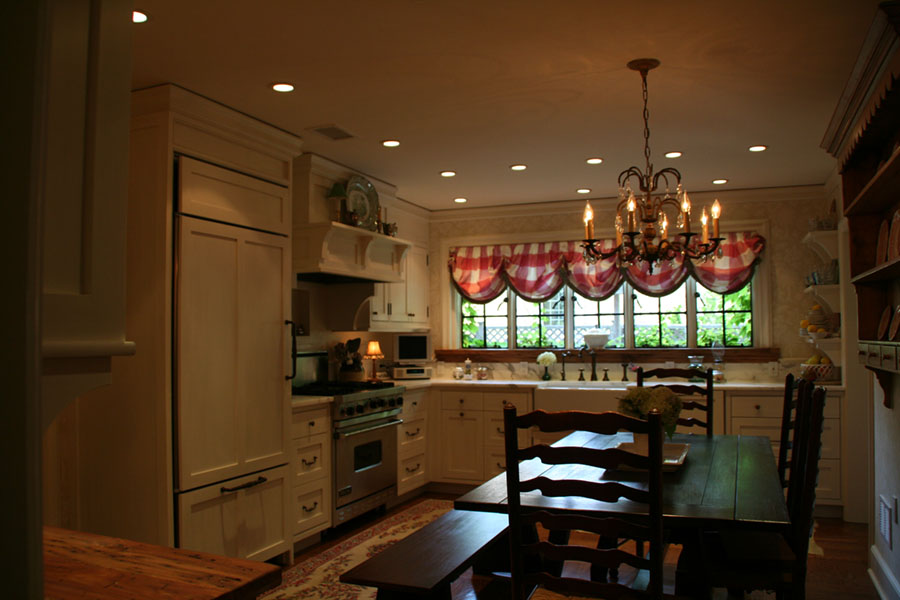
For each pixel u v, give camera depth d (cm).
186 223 316
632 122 371
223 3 231
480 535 231
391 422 488
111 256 88
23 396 51
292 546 378
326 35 258
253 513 351
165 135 309
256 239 361
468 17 244
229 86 311
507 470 190
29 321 51
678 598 250
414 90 318
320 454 415
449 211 629
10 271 52
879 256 288
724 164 468
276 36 258
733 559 238
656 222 322
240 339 347
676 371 390
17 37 53
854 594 330
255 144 363
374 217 485
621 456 177
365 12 238
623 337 588
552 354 578
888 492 320
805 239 507
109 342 87
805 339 529
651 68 293
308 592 335
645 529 176
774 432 483
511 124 373
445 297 630
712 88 319
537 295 600
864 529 443
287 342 381
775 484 236
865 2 234
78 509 320
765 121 371
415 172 484
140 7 232
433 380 591
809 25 252
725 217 560
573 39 263
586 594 183
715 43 269
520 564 191
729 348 553
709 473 256
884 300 295
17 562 51
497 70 295
